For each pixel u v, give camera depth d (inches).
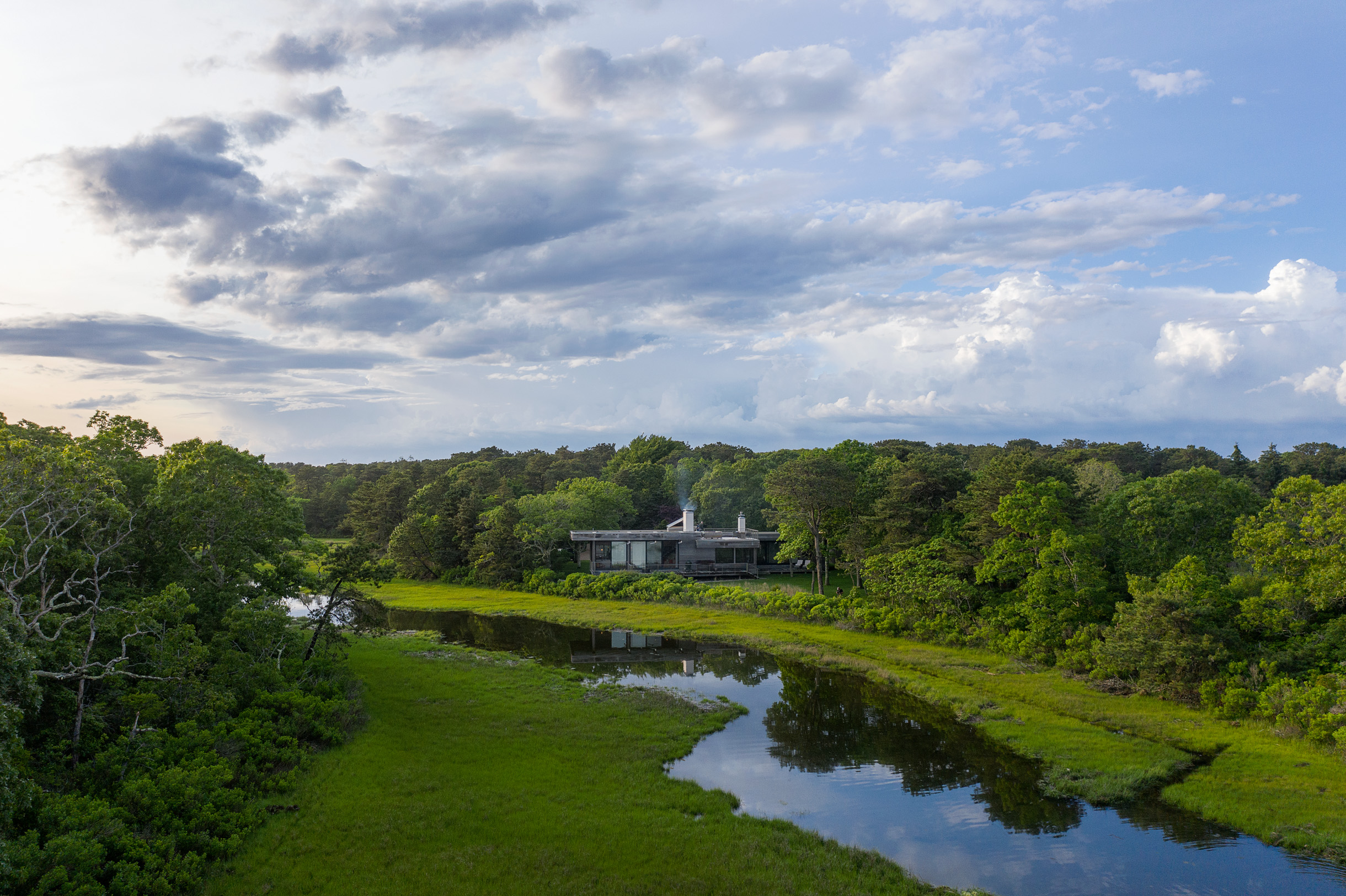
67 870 550.6
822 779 917.2
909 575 1724.9
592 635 1847.9
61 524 860.6
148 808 671.1
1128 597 1428.4
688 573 2591.0
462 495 3203.7
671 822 768.3
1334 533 1059.9
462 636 1843.0
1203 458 3644.2
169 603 841.5
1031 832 774.5
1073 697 1184.8
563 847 703.1
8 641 583.5
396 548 2947.8
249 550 1158.3
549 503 2888.8
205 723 866.8
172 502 978.7
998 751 1007.0
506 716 1104.2
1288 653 1058.1
